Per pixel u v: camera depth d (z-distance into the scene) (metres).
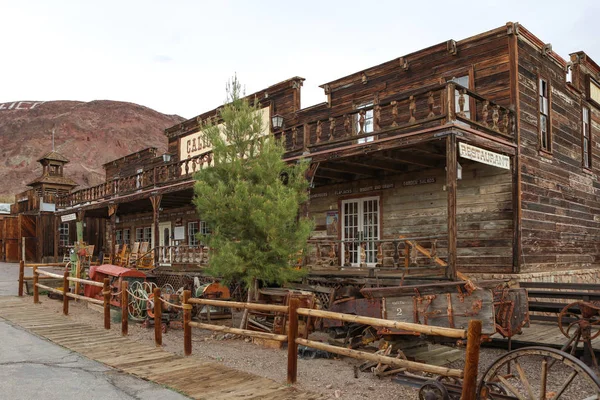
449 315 7.21
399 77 15.00
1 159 93.81
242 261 9.74
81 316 12.16
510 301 7.35
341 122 16.33
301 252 10.38
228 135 10.79
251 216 9.73
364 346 8.27
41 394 5.68
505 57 12.76
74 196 27.16
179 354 8.10
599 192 17.25
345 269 13.16
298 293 9.77
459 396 5.29
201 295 11.41
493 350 8.98
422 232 14.18
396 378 6.51
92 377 6.48
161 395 5.79
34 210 32.56
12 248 33.00
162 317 10.68
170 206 24.59
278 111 18.73
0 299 15.18
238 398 5.73
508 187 12.48
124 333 9.75
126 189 22.09
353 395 5.95
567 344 7.37
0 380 6.20
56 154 33.22
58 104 121.38
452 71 13.80
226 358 7.91
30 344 8.55
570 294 9.51
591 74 17.22
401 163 14.39
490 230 12.73
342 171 14.34
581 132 16.19
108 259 22.02
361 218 15.85
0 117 114.06
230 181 10.27
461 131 10.35
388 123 15.11
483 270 12.76
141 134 112.31
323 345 6.17
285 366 7.45
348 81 16.25
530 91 13.31
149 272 17.47
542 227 13.36
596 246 16.56
